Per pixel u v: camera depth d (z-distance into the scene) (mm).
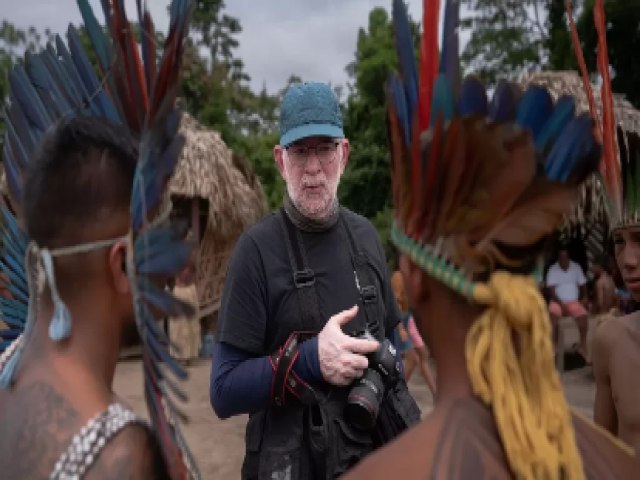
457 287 944
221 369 1955
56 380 1026
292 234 2021
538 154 948
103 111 1255
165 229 1056
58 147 1069
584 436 1019
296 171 2016
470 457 903
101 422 985
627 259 1829
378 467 935
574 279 8414
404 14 1048
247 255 1993
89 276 1057
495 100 968
